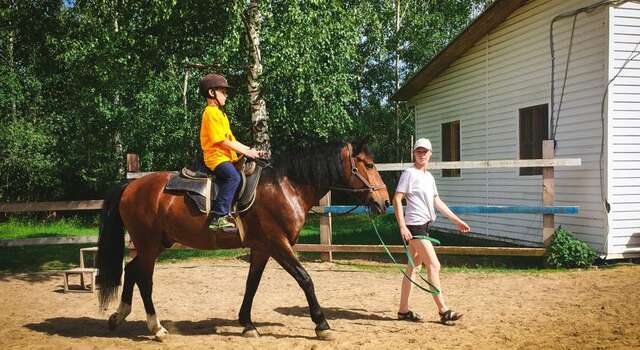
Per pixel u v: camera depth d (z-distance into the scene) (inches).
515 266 386.0
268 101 567.2
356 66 962.1
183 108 817.5
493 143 515.2
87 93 738.8
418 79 621.6
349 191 214.7
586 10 389.4
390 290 304.2
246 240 211.0
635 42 376.5
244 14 500.7
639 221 378.3
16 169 832.3
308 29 494.3
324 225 398.0
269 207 206.7
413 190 226.1
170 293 306.3
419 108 666.8
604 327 213.2
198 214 206.5
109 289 217.0
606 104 373.7
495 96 510.6
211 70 580.7
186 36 512.1
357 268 382.9
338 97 610.2
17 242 358.6
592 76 387.9
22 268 415.2
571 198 408.8
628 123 376.5
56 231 694.5
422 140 227.1
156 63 521.3
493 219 514.6
